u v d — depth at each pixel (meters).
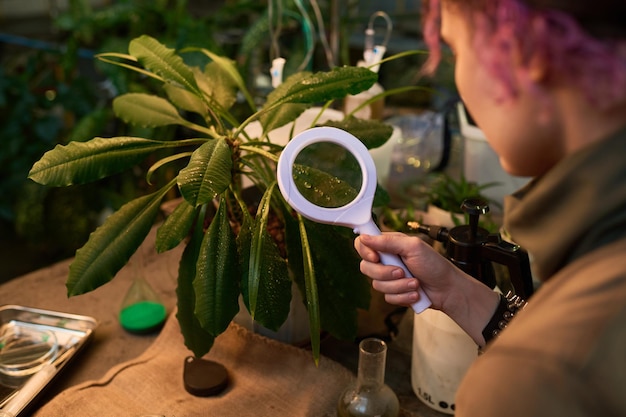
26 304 1.08
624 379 0.38
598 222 0.41
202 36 1.77
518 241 0.48
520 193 0.50
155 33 1.94
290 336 0.95
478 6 0.42
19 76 2.22
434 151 1.49
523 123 0.43
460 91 0.47
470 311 0.71
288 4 1.63
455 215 1.12
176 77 0.82
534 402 0.39
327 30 1.67
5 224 2.69
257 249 0.72
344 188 0.69
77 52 2.02
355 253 0.83
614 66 0.38
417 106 1.73
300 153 0.72
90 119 1.89
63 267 1.21
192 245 0.83
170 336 0.96
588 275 0.41
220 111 0.90
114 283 1.16
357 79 0.79
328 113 1.19
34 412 0.85
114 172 0.79
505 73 0.42
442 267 0.69
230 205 0.90
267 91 1.67
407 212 1.15
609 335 0.38
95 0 2.48
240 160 0.86
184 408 0.83
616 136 0.40
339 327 0.84
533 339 0.41
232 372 0.90
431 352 0.83
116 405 0.83
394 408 0.80
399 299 0.68
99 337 1.01
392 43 1.85
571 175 0.42
